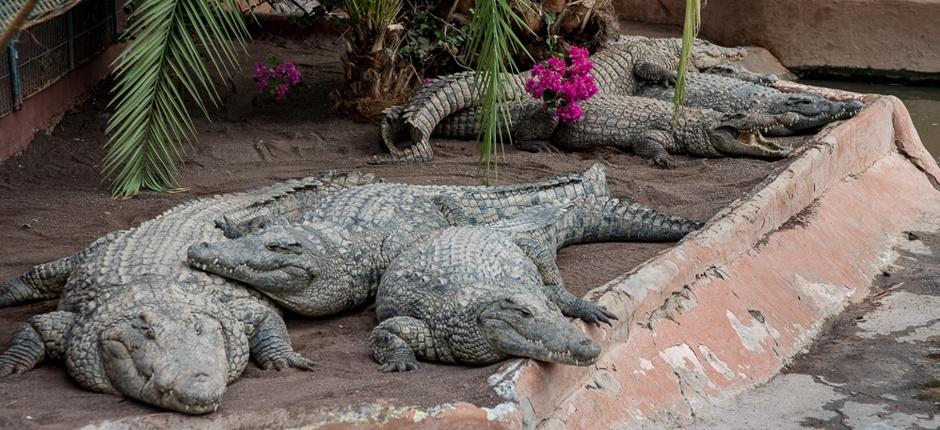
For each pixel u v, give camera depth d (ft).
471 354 16.52
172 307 15.64
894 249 28.45
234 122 31.42
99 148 28.32
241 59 38.68
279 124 31.40
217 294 17.21
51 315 16.22
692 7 17.56
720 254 22.21
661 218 22.91
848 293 25.03
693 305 20.57
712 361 19.86
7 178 25.50
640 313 19.16
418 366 16.56
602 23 35.32
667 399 18.37
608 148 30.53
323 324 18.72
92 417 13.74
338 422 14.02
